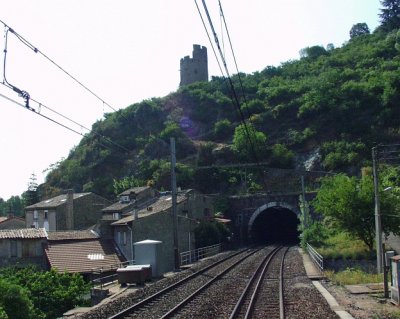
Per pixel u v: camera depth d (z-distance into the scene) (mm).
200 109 107125
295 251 43500
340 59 110438
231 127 97375
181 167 80375
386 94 78625
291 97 96938
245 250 49094
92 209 59875
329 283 22203
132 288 24656
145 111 106562
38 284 23547
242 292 19656
